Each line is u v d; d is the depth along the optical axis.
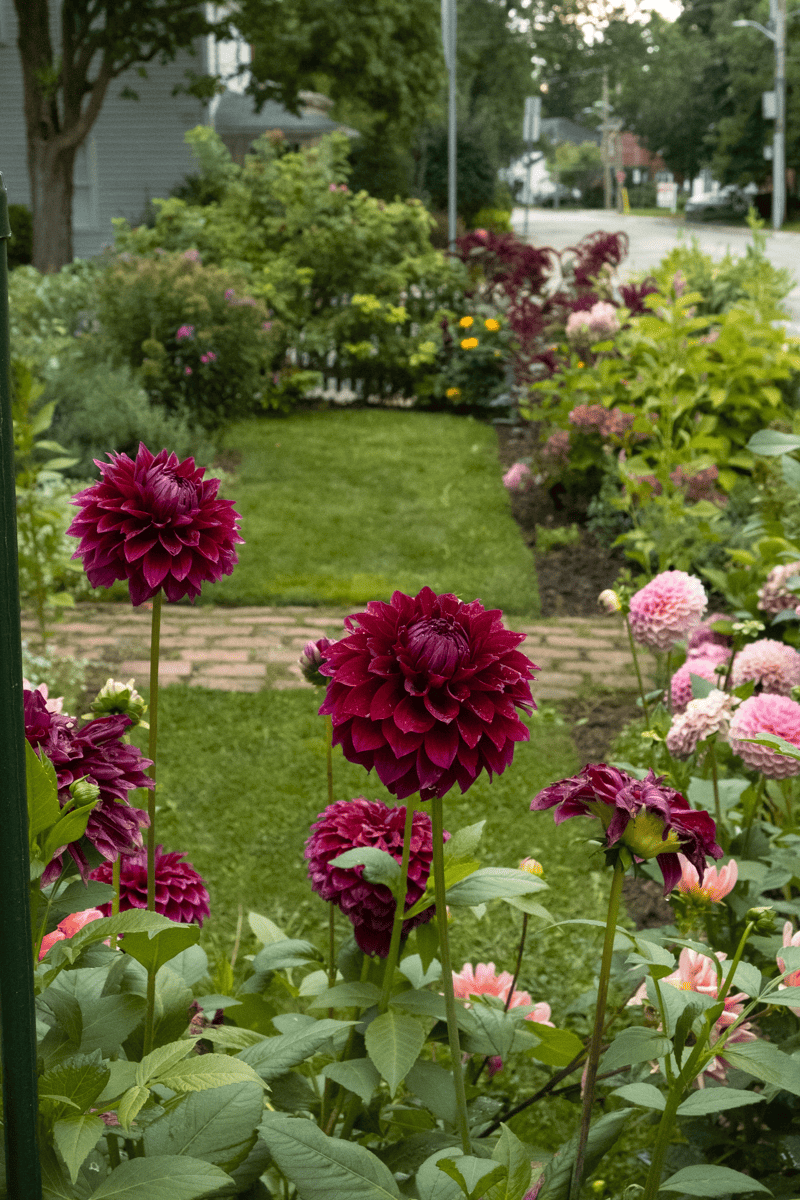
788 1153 1.92
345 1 16.98
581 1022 2.88
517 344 11.09
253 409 11.38
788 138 52.59
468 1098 1.80
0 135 20.98
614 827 1.29
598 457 7.80
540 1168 1.44
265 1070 1.40
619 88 71.00
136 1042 1.51
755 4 61.03
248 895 3.59
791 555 3.22
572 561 7.18
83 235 20.73
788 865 2.14
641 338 6.80
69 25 16.19
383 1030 1.51
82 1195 1.20
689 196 74.81
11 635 1.02
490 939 3.31
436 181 34.75
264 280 12.17
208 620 6.20
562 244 33.22
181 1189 1.12
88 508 1.51
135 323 9.66
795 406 7.46
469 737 1.25
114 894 1.29
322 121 24.94
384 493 8.62
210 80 17.36
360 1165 1.28
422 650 1.25
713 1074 1.66
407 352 12.11
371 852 1.62
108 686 1.55
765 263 9.73
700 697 2.60
